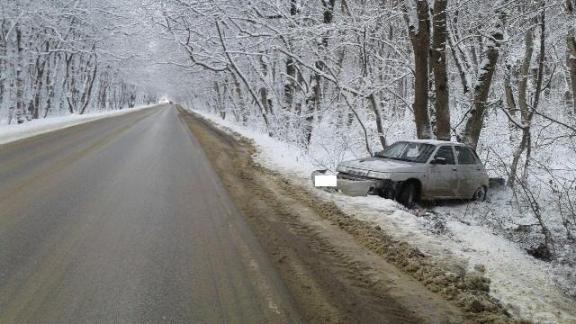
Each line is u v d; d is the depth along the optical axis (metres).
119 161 12.56
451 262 5.68
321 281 4.72
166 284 4.45
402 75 16.19
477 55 16.41
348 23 15.85
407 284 4.83
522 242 7.76
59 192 8.27
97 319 3.70
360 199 8.83
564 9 15.05
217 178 10.57
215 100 55.66
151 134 22.75
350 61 23.09
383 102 22.38
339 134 19.84
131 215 6.95
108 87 80.12
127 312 3.84
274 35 18.27
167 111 72.25
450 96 19.50
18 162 11.59
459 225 7.65
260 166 12.79
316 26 15.93
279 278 4.73
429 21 12.34
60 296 4.09
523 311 4.50
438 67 12.43
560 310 4.64
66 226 6.22
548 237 7.68
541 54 12.52
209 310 3.94
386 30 18.86
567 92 23.22
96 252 5.26
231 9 21.00
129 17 23.17
